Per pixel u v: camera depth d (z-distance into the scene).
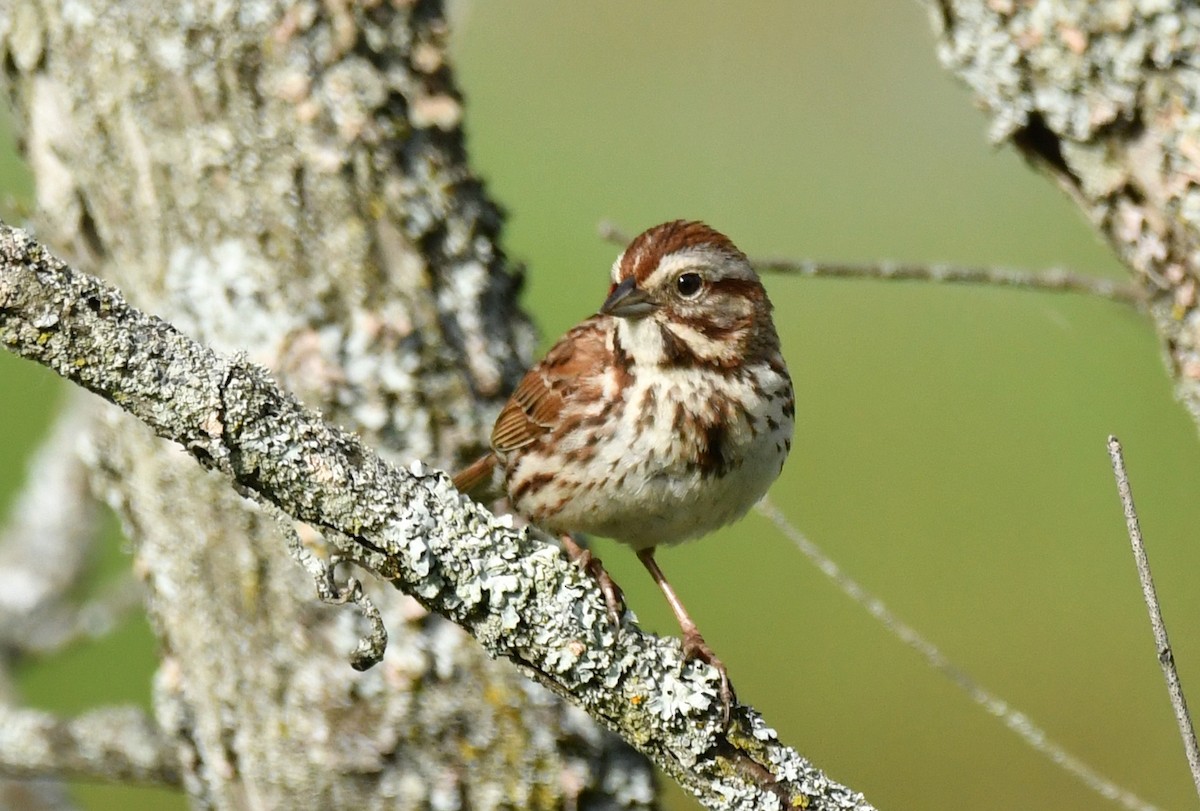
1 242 6.86
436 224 10.12
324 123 9.88
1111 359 19.73
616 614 7.99
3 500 17.59
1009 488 18.98
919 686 17.61
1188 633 18.09
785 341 20.23
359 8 10.02
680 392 10.15
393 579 7.68
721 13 20.80
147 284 9.94
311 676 9.55
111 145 9.92
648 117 20.12
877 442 19.44
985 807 17.45
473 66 20.42
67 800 13.45
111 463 10.19
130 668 17.64
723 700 7.97
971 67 9.41
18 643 14.03
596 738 9.77
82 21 9.88
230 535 9.67
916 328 20.08
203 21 9.80
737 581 18.34
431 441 9.96
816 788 7.96
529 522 10.56
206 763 10.08
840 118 20.30
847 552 18.48
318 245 9.84
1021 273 9.81
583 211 19.11
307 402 9.71
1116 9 9.00
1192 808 16.97
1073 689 17.59
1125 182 9.17
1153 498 18.88
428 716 9.58
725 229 19.25
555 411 10.20
